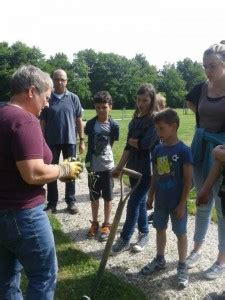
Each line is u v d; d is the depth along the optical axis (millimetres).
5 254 2855
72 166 2889
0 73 69688
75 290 3773
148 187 4434
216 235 5047
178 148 3744
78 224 5535
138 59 107250
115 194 6891
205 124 3830
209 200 4051
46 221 2727
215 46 3562
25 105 2670
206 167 3846
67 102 5859
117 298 3627
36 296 2688
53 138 5816
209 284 3875
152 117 4297
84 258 4422
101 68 91125
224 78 3607
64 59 87500
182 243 3854
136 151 4387
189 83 104312
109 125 5070
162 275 4059
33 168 2492
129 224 4504
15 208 2598
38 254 2672
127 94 90812
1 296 2932
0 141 2523
